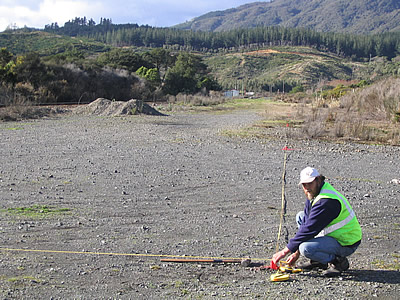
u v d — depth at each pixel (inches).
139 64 2448.3
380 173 462.6
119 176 398.6
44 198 319.0
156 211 297.7
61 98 1411.2
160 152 539.2
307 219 194.2
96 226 262.4
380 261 222.5
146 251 225.8
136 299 173.5
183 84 2389.3
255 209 311.9
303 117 1087.6
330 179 422.3
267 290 184.7
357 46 7514.8
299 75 5418.3
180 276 197.5
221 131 784.3
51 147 554.6
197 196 341.1
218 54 7436.0
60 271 197.5
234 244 240.7
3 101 1088.8
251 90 4544.8
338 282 195.2
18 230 249.8
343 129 754.2
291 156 547.5
